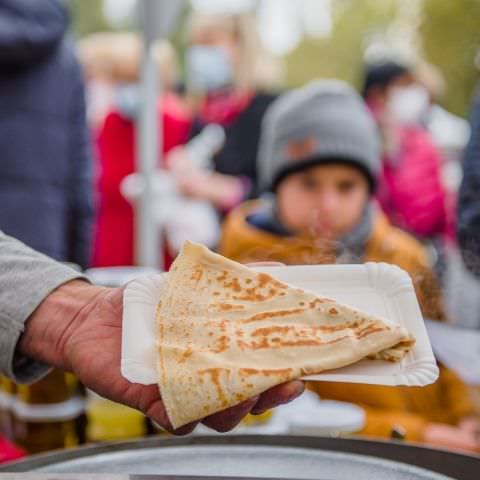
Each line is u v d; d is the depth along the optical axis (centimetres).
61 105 202
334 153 172
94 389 71
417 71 295
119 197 259
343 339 62
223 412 63
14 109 194
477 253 147
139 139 204
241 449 83
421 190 246
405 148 250
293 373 59
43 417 112
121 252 262
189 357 61
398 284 67
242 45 278
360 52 1175
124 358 62
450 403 141
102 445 83
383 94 260
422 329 64
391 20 948
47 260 80
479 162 164
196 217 250
